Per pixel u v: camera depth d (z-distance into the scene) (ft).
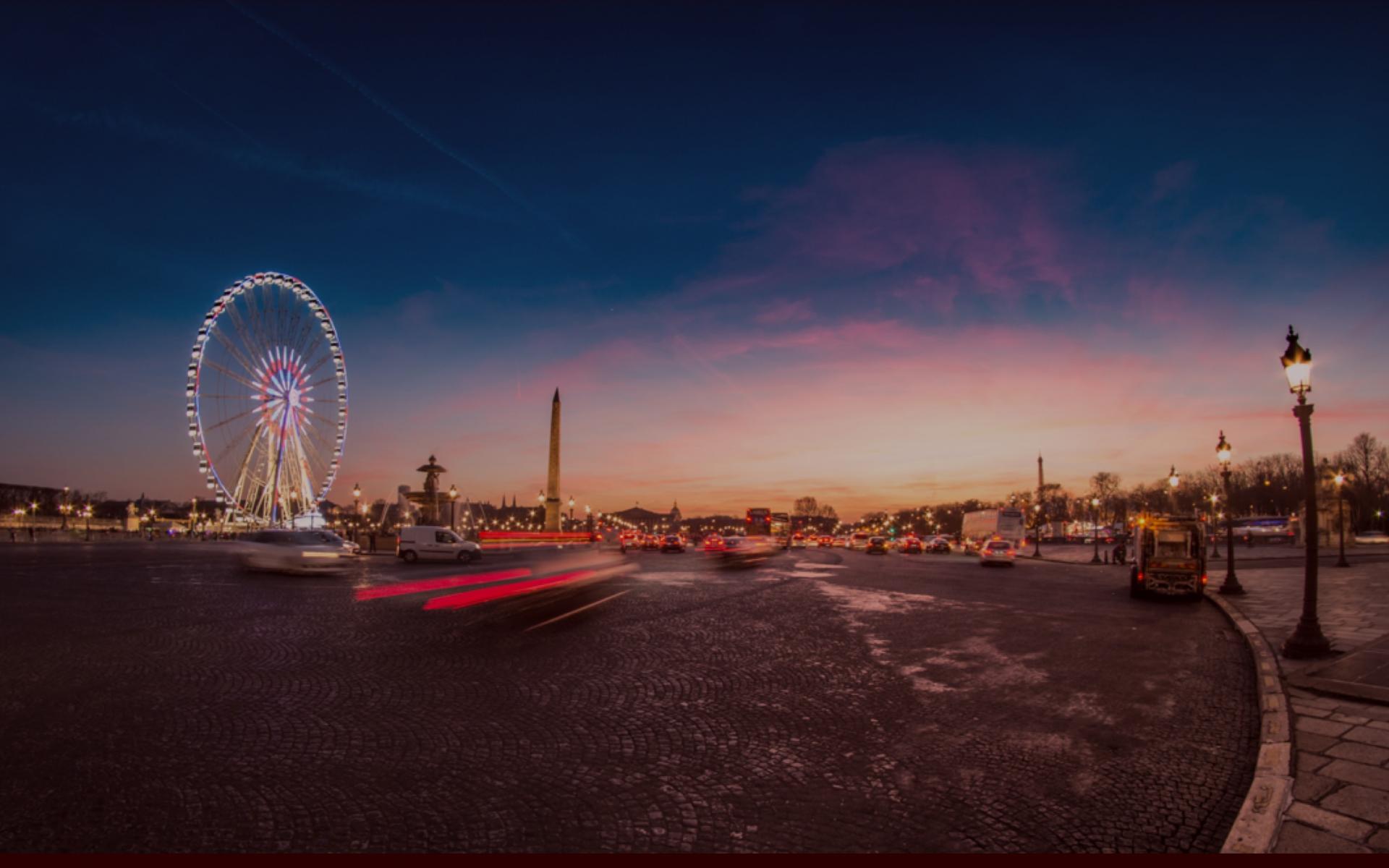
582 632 45.52
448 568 109.60
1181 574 70.18
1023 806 18.65
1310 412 38.47
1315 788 19.16
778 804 18.63
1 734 22.97
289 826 16.84
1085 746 23.45
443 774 20.34
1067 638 45.42
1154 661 37.88
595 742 23.32
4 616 48.21
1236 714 27.32
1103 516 416.46
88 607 53.47
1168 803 18.90
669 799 18.81
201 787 19.03
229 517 167.32
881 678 33.19
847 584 85.40
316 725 24.72
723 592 74.02
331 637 42.45
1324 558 141.59
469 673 33.04
